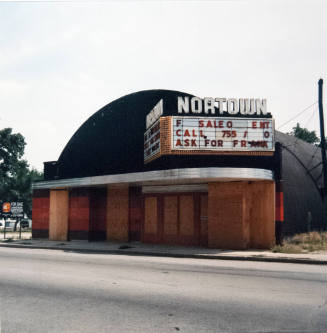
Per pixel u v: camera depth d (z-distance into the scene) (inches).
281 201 809.5
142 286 393.1
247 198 814.5
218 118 802.8
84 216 1098.1
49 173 1269.7
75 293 362.6
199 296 343.9
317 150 1386.6
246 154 799.1
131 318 276.7
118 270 511.2
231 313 286.7
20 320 275.3
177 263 597.6
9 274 480.4
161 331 245.9
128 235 1020.5
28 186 2987.2
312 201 1039.0
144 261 625.9
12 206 1263.5
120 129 1107.3
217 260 655.1
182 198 911.0
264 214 805.2
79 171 1190.3
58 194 1139.9
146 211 978.1
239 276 455.2
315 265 579.8
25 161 3065.9
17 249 915.4
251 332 242.5
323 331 244.5
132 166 1054.4
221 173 743.7
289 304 312.3
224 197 820.6
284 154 971.3
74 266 556.7
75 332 246.2
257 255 675.4
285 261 627.5
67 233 1096.2
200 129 799.7
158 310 297.4
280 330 246.2
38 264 583.5
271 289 373.4
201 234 873.5
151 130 906.1
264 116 810.8
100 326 258.2
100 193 1102.4
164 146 799.7
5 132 2925.7
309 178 1087.0
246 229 798.5
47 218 1190.9
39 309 305.6
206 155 852.6
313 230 997.8
